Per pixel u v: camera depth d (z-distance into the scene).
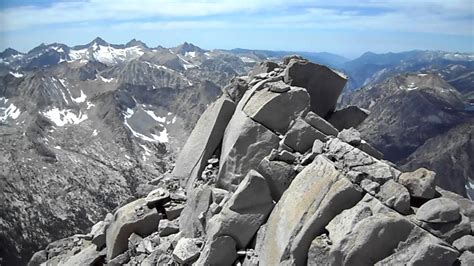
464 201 21.97
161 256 25.70
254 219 23.16
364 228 18.67
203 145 32.47
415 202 20.56
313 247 19.70
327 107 32.94
